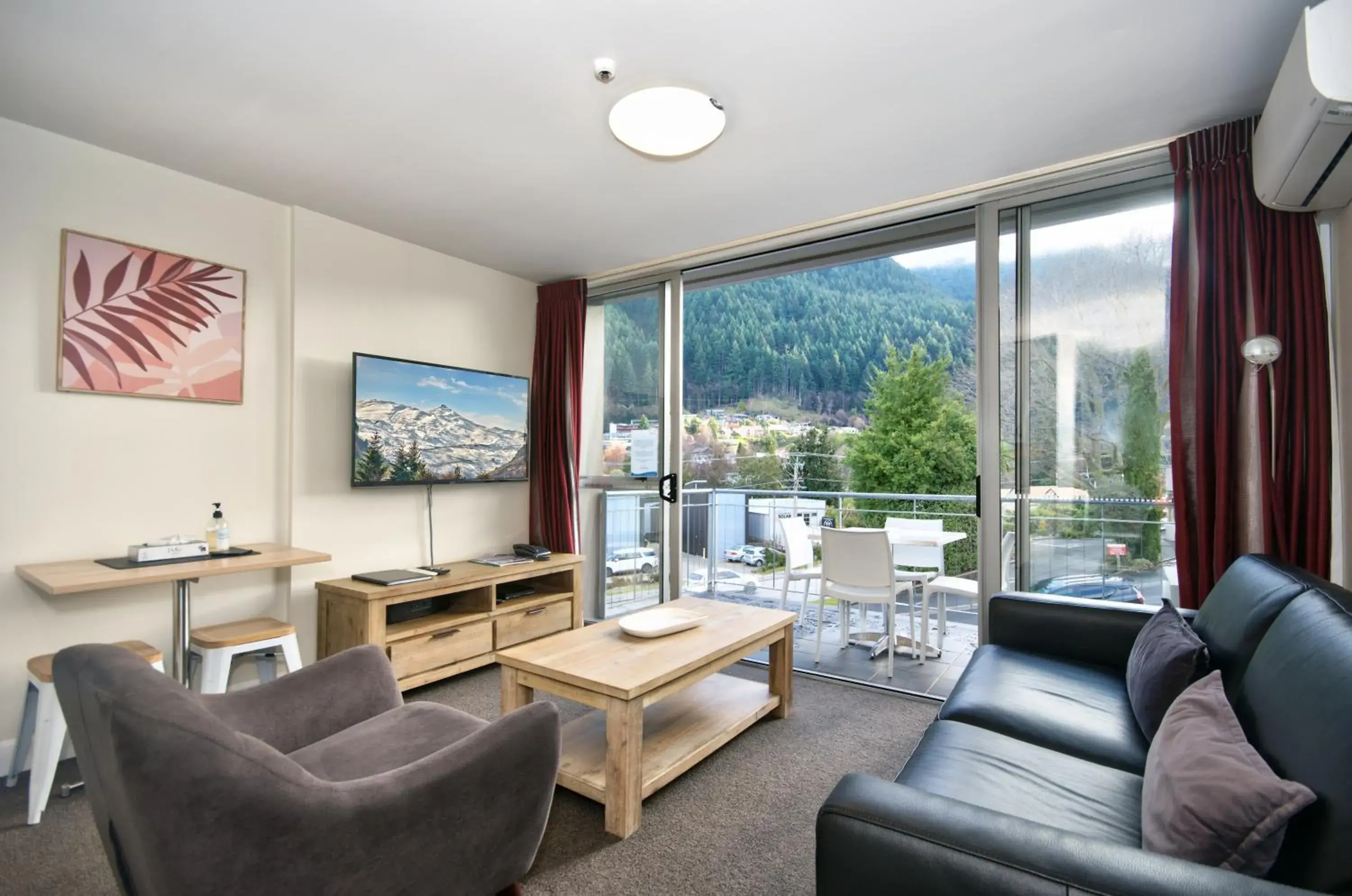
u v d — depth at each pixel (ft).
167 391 9.00
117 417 8.62
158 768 3.51
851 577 11.50
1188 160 7.92
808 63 6.57
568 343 14.08
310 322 10.52
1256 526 7.37
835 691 10.50
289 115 7.63
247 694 5.67
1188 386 7.93
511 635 11.75
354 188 9.66
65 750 8.15
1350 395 6.97
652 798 7.06
